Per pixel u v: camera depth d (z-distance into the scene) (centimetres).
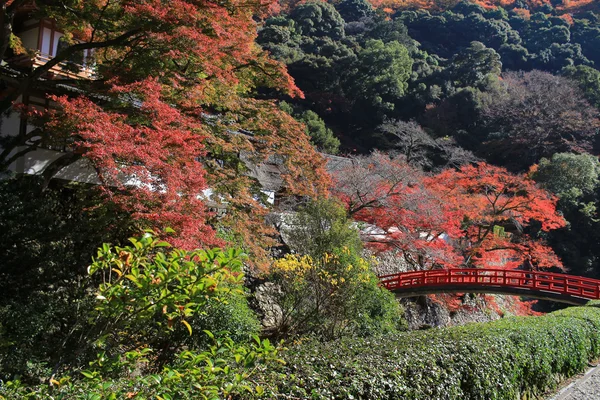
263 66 1418
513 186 2503
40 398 369
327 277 1380
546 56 5453
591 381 1004
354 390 468
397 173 2152
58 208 1170
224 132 1293
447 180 2447
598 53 5794
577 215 3722
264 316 1555
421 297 2323
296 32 4750
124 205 874
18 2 1087
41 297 948
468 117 4497
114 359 415
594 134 4234
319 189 1555
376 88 4391
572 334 1048
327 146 3822
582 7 6544
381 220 2039
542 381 909
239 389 375
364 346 638
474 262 2606
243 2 1308
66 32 1338
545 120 4184
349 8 5788
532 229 3716
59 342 862
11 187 1063
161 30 1043
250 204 1298
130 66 1132
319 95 4359
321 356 546
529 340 874
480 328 866
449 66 4941
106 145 877
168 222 880
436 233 2362
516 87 4591
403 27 5319
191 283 388
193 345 984
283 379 443
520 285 1847
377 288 1538
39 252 1012
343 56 4466
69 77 1395
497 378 742
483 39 5803
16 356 801
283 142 1396
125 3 1042
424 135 3572
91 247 1097
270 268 1443
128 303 397
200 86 1155
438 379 598
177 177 925
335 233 1571
